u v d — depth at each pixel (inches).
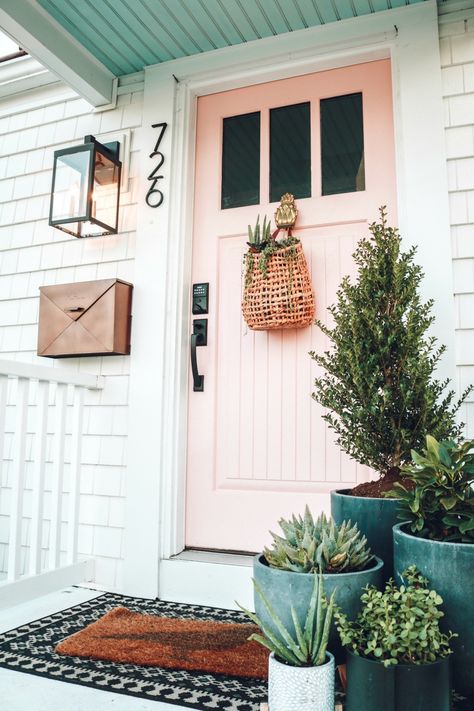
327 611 48.6
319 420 93.8
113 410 104.0
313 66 100.4
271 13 94.3
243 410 98.9
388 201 93.9
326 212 97.4
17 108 126.2
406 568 55.3
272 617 49.5
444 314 83.3
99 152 106.7
